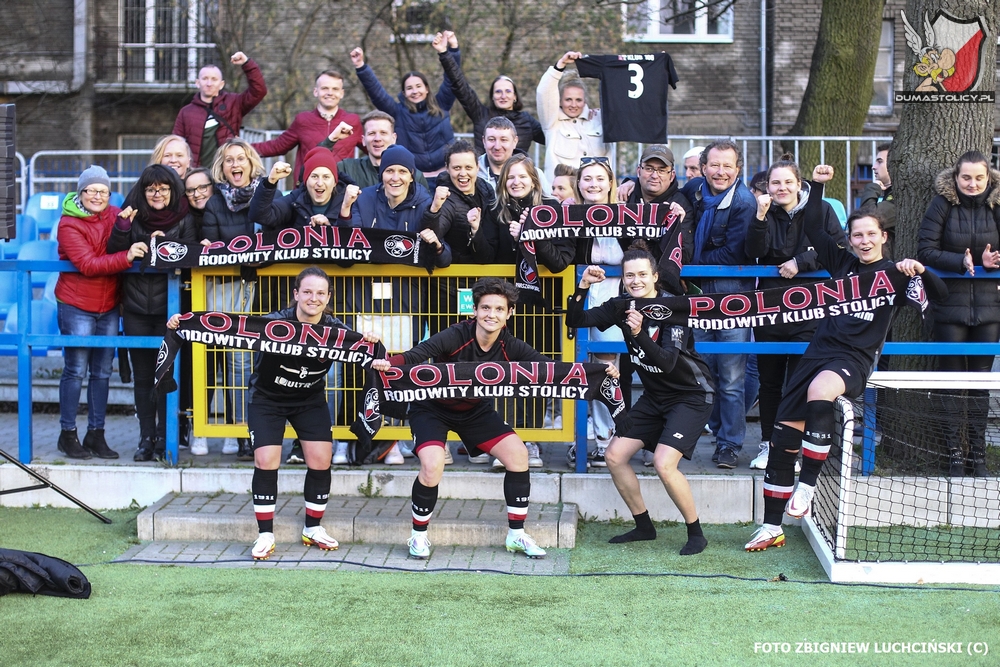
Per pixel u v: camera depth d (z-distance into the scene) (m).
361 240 6.30
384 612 4.87
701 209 6.77
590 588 5.21
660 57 7.61
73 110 18.75
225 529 5.99
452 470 6.52
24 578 5.04
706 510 6.32
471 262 6.56
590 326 5.91
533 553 5.69
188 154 7.33
